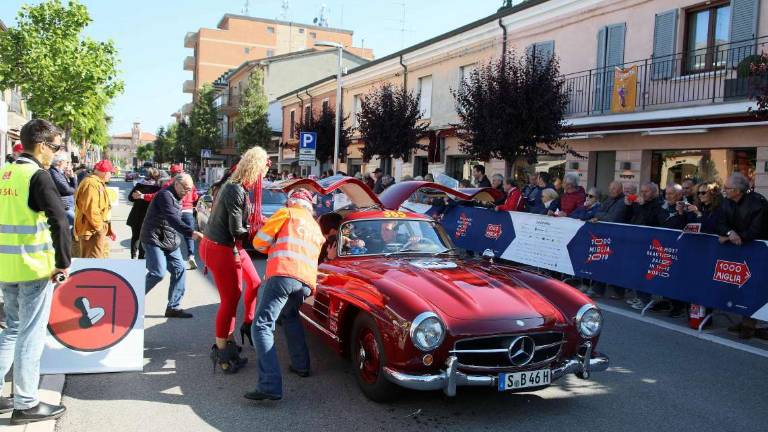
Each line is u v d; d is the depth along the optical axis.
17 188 3.70
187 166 65.31
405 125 18.91
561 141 14.60
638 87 12.98
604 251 8.16
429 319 3.89
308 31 74.81
